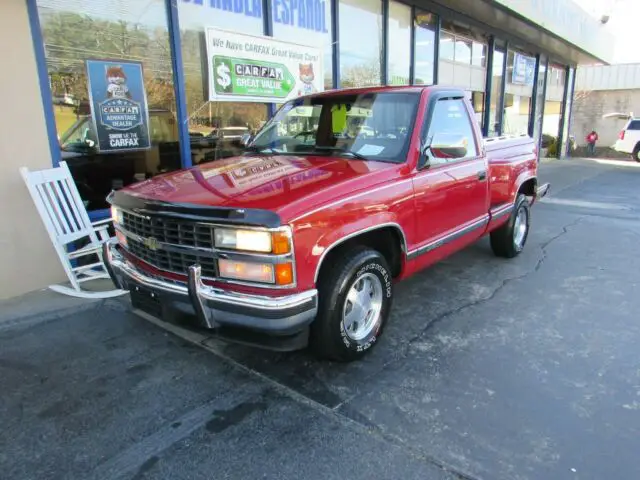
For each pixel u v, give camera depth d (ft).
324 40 26.71
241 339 9.72
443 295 15.40
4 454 8.36
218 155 22.15
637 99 79.77
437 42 36.11
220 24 21.20
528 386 10.22
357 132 13.15
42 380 10.67
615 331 12.79
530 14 38.11
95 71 17.22
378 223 10.75
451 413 9.33
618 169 53.52
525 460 8.04
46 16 15.75
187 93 20.39
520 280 16.79
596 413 9.28
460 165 14.08
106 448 8.49
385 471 7.83
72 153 16.96
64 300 15.11
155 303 10.59
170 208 9.54
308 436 8.72
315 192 9.60
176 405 9.71
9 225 15.33
